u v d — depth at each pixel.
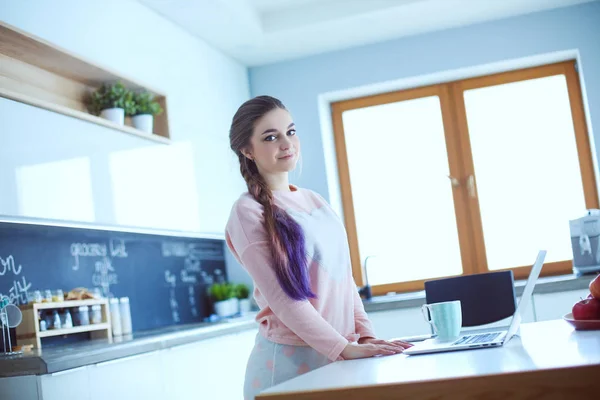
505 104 5.06
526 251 4.96
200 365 3.50
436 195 5.12
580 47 4.71
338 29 4.70
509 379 1.08
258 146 1.96
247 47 4.84
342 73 5.09
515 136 5.04
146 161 3.64
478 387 1.09
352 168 5.29
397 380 1.16
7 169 2.68
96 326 3.46
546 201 4.95
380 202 5.21
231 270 5.27
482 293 3.30
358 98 5.30
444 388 1.11
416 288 5.09
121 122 3.47
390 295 4.98
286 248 1.77
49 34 3.08
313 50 5.06
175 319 4.49
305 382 1.28
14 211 2.69
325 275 1.89
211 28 4.41
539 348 1.38
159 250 4.45
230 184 4.66
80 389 2.58
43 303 3.10
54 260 3.53
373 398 1.14
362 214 5.23
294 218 1.90
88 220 3.09
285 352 1.82
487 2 4.51
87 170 3.13
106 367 2.75
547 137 4.98
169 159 3.88
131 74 3.67
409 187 5.17
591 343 1.36
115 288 3.97
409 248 5.14
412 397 1.12
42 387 2.42
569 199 4.92
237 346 3.98
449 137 5.12
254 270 1.80
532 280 1.68
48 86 3.27
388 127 5.24
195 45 4.46
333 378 1.29
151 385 3.04
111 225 3.26
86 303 3.42
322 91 5.12
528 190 4.99
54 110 2.95
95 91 3.52
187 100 4.22
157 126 3.88
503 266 4.98
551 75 4.98
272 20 4.63
